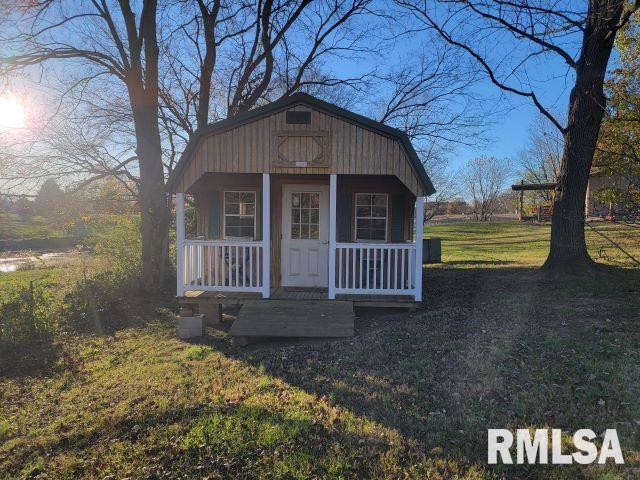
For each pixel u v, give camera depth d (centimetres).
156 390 514
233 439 378
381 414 405
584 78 925
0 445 430
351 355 575
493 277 1076
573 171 962
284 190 944
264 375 530
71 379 607
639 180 636
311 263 946
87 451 392
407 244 788
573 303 749
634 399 396
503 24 920
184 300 820
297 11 1405
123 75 1180
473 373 482
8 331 767
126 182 1425
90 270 1204
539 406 397
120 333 836
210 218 982
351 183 960
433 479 309
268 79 1481
